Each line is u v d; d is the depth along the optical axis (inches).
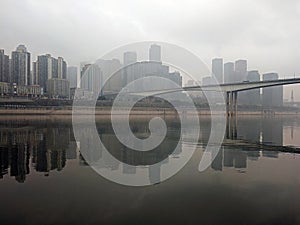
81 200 528.1
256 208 508.1
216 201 531.8
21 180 655.1
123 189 574.2
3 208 495.2
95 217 461.4
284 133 1776.6
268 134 1704.0
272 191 592.1
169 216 463.8
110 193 553.9
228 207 506.9
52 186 604.7
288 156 975.6
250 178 682.8
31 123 2180.1
